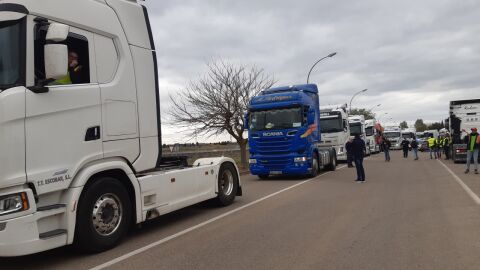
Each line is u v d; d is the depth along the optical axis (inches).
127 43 278.5
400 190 494.9
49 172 222.1
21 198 209.3
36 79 220.1
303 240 267.4
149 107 292.4
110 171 266.4
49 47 210.8
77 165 237.3
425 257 224.2
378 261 219.6
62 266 229.8
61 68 211.2
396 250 239.0
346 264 216.1
